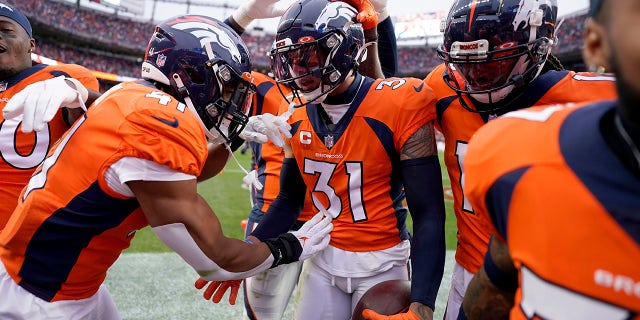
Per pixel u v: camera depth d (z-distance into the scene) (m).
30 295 1.42
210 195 7.82
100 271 1.53
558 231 0.65
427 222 1.60
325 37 1.60
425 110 1.66
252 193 2.88
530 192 0.69
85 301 1.55
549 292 0.68
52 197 1.39
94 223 1.40
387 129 1.69
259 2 2.65
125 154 1.30
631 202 0.60
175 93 1.52
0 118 2.28
